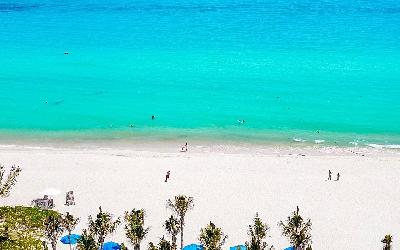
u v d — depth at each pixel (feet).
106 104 285.23
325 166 191.72
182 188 167.63
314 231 139.64
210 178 176.86
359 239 135.85
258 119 261.03
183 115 266.98
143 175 178.70
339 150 217.77
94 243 110.42
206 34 462.60
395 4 614.34
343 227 142.31
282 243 132.26
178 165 190.29
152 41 437.17
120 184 170.09
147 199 158.10
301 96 300.20
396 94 304.91
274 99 294.46
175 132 241.55
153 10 584.40
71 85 321.73
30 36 453.99
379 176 180.65
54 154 201.67
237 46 418.31
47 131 242.17
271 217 147.43
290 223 120.26
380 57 381.81
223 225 141.90
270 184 172.14
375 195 163.63
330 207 154.81
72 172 180.04
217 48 412.36
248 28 486.38
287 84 323.98
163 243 111.04
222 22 517.14
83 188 165.99
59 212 147.13
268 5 617.62
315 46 416.46
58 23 509.76
